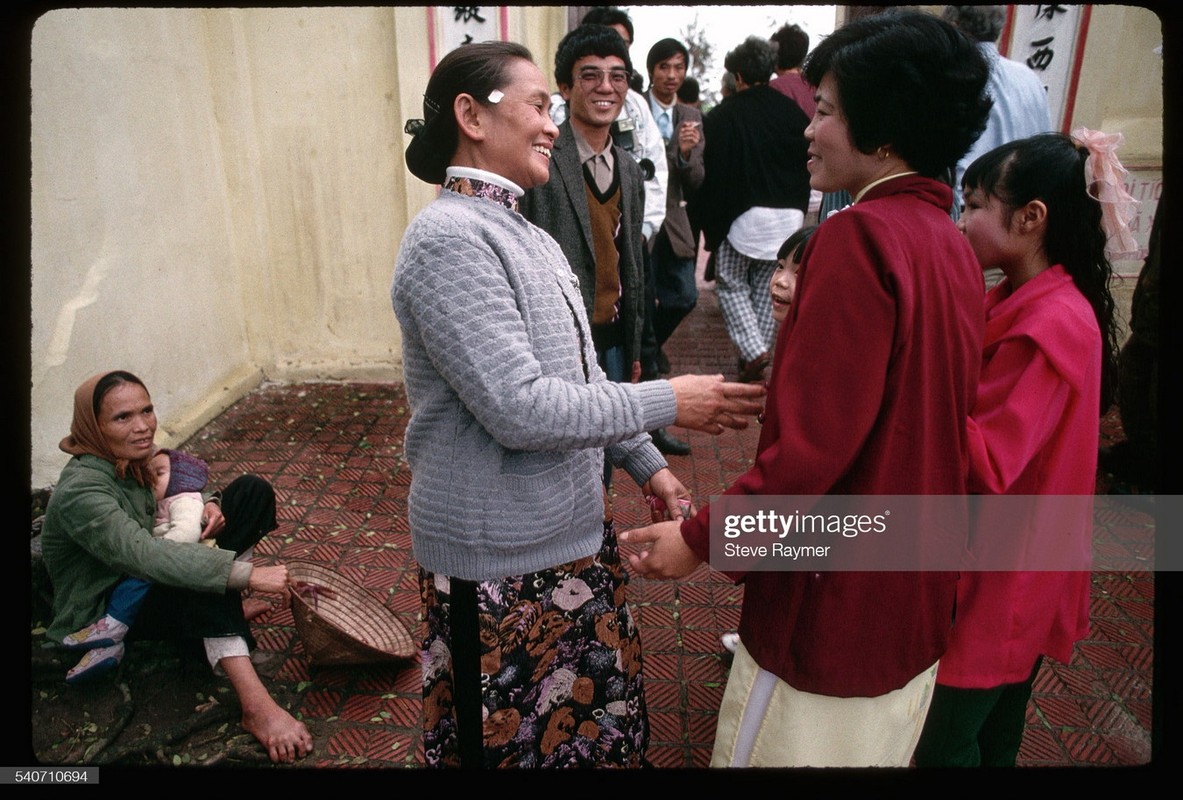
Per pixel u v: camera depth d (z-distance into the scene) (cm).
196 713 246
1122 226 160
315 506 370
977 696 164
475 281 139
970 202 166
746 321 480
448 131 153
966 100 125
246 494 263
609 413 141
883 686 138
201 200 450
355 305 506
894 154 131
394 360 514
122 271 383
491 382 137
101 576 240
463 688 159
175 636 240
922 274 123
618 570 181
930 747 175
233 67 457
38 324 332
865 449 128
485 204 151
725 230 468
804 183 461
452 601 156
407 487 388
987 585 158
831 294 121
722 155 450
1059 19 468
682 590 312
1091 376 152
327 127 472
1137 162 478
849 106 128
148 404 235
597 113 287
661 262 478
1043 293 156
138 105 394
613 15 425
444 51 452
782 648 139
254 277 497
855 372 120
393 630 275
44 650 247
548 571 162
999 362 153
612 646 175
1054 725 245
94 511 224
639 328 325
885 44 122
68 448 232
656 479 187
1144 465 369
